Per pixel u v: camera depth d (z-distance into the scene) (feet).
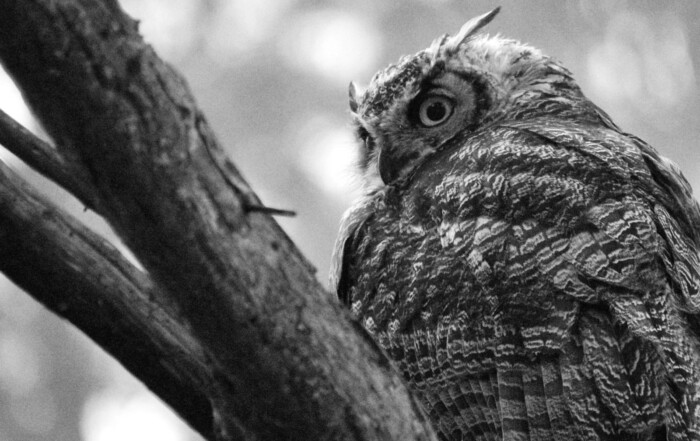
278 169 76.79
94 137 18.89
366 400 21.70
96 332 22.02
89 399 76.13
